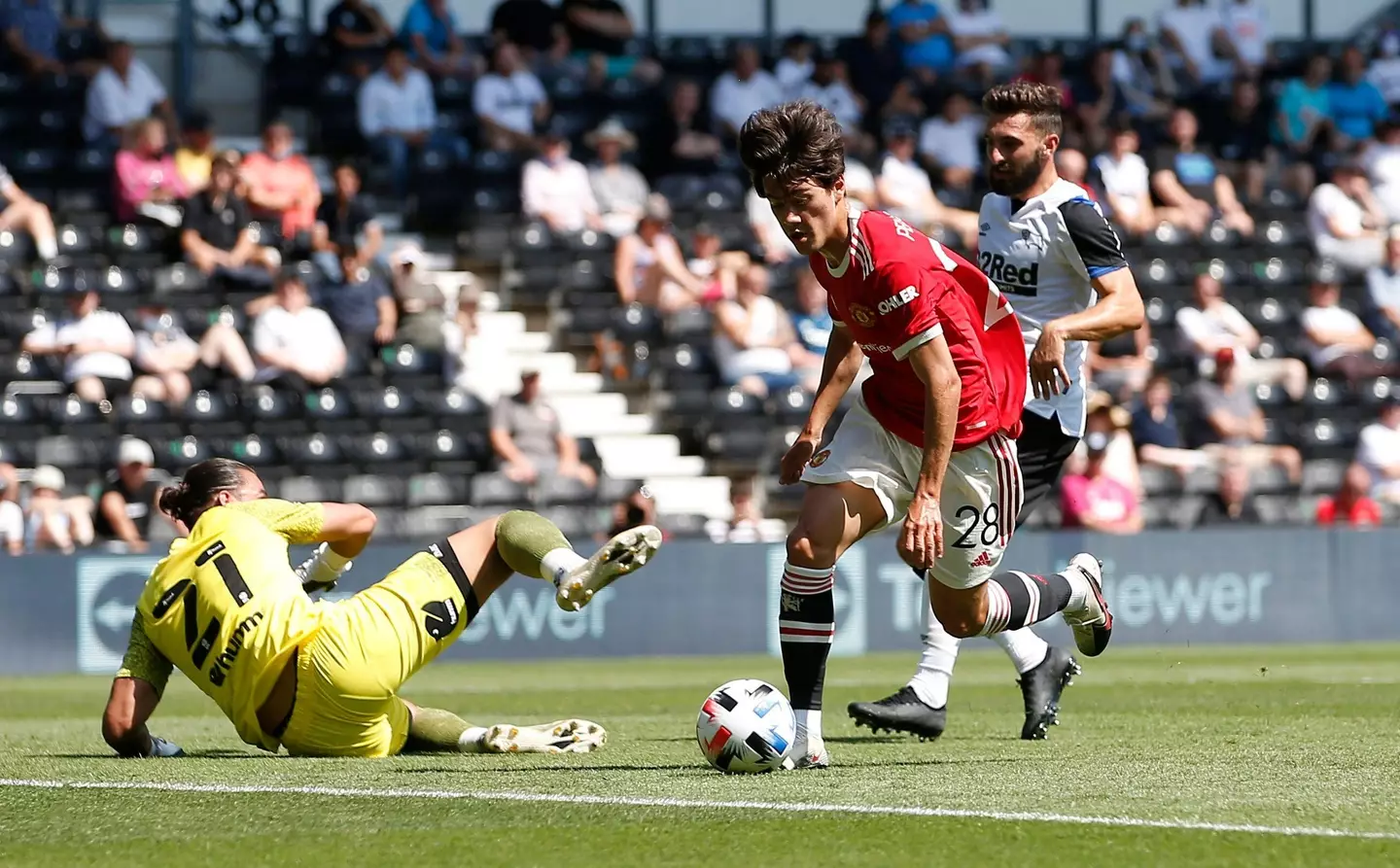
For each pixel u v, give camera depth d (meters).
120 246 54.16
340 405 50.41
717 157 62.00
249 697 17.80
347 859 11.98
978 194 61.81
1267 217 64.38
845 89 63.28
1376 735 20.75
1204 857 11.63
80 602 41.50
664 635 44.53
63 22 60.88
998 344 16.61
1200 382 53.41
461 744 18.48
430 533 47.12
